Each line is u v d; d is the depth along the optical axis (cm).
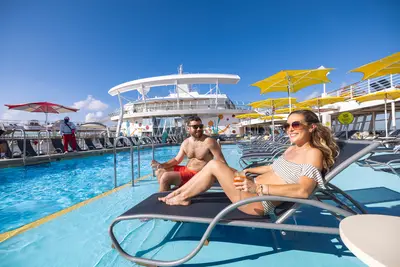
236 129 2891
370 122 1780
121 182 521
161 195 218
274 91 950
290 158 175
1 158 689
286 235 209
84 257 184
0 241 212
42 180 555
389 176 434
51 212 328
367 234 69
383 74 694
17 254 190
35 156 732
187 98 3008
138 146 498
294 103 1358
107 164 844
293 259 174
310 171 148
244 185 150
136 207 186
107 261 178
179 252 186
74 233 227
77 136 1188
